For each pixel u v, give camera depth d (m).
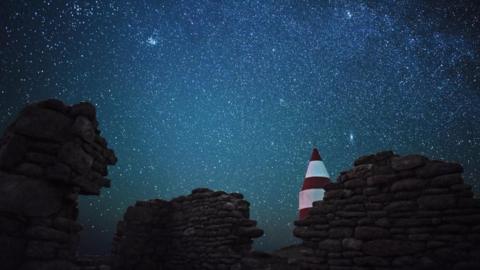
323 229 5.63
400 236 4.74
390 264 4.71
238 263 7.25
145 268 8.65
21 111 3.82
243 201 8.54
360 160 5.61
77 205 4.24
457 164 4.54
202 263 8.01
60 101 4.01
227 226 7.75
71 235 3.96
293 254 10.48
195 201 8.88
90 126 4.23
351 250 5.14
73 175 3.89
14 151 3.56
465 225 4.30
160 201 9.58
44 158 3.73
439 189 4.59
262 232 7.79
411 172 4.90
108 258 8.20
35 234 3.49
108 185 4.89
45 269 3.50
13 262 3.31
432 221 4.52
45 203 3.65
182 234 8.87
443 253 4.34
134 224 8.88
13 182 3.47
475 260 4.11
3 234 3.31
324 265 5.41
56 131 3.87
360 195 5.34
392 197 4.99
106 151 4.85
